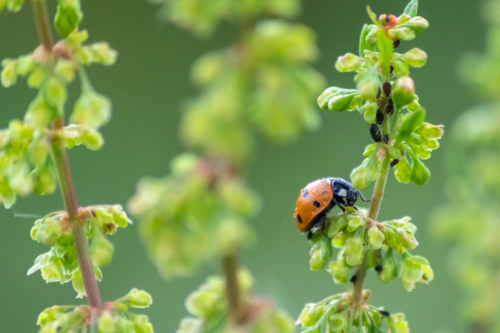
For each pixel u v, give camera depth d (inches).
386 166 11.7
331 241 11.7
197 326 11.0
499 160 11.2
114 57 11.5
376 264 11.7
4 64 11.4
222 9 8.3
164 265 8.8
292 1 8.3
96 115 11.3
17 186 11.4
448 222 11.3
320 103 11.7
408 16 11.6
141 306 11.7
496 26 11.2
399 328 11.7
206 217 8.7
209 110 7.9
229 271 10.1
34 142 11.5
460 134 11.3
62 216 11.6
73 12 11.5
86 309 11.6
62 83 11.4
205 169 8.8
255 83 8.3
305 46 8.3
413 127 11.6
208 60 8.3
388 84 11.6
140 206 9.0
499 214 11.3
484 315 11.3
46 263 11.7
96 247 11.6
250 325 10.1
